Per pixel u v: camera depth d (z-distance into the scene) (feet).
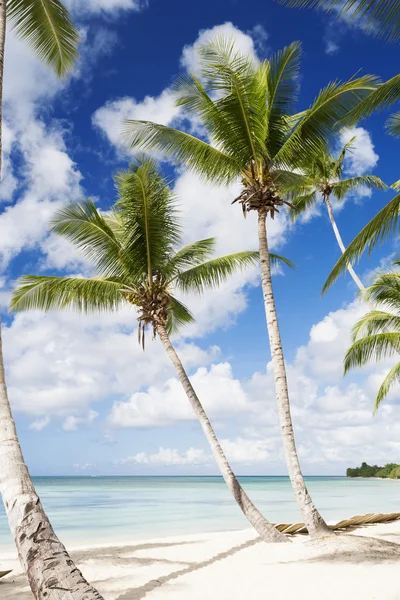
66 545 47.98
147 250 45.73
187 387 43.09
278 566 29.35
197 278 49.70
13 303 44.73
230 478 40.52
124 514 80.79
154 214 44.70
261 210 42.68
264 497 127.85
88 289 45.14
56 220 43.78
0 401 16.16
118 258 45.98
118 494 160.97
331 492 153.58
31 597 24.95
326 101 38.99
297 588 23.94
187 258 49.37
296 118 44.73
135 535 55.42
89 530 59.98
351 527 48.78
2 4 21.25
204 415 42.29
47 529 14.47
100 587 26.66
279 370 39.70
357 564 28.25
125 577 29.09
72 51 32.24
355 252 33.12
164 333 45.44
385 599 21.31
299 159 43.06
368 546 32.73
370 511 78.33
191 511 86.43
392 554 30.94
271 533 38.55
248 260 50.72
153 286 46.37
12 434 15.72
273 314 40.91
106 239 45.62
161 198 44.96
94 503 110.63
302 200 89.30
